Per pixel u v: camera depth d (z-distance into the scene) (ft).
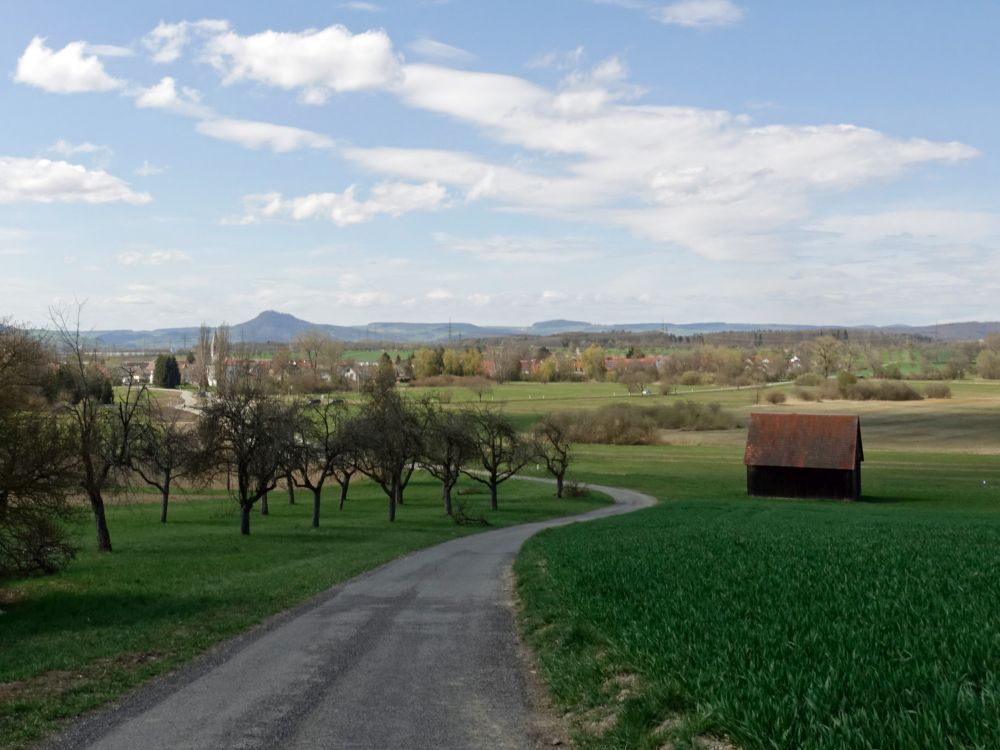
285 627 63.31
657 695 34.71
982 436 413.39
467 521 192.65
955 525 142.41
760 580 62.23
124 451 142.20
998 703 28.32
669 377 633.20
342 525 185.06
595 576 68.95
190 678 47.11
